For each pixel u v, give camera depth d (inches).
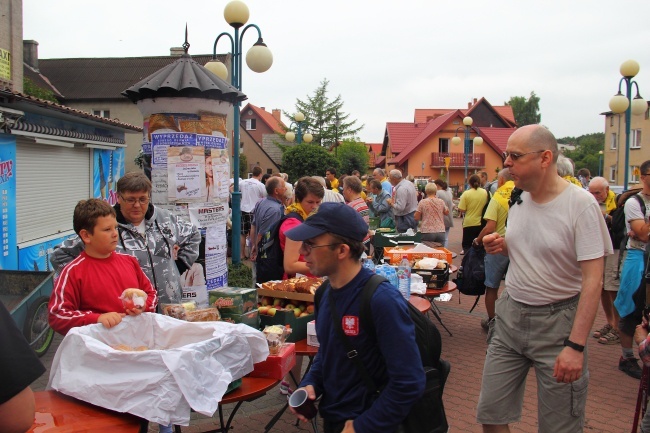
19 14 538.6
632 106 509.0
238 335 107.0
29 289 233.8
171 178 204.7
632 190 243.6
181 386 90.5
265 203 289.1
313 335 142.6
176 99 203.5
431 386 87.1
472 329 280.8
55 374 97.9
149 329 111.0
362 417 80.0
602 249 107.3
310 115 2341.3
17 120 331.0
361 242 85.0
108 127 487.5
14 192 337.1
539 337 115.0
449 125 1902.1
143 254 143.8
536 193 115.0
